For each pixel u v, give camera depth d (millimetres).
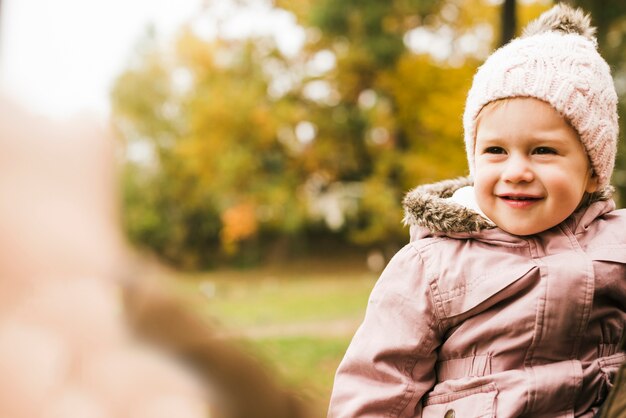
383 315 1566
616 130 1600
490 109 1503
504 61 1502
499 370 1458
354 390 1525
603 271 1479
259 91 24125
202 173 24703
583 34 1719
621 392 1142
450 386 1489
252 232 24875
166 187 26609
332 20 19766
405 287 1562
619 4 7395
